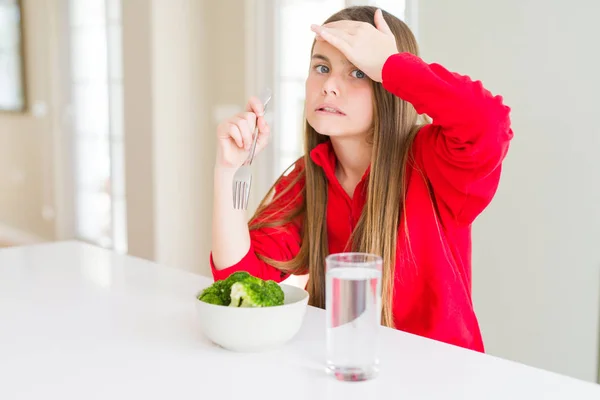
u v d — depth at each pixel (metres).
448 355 0.96
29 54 4.77
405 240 1.35
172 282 1.37
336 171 1.50
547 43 1.88
